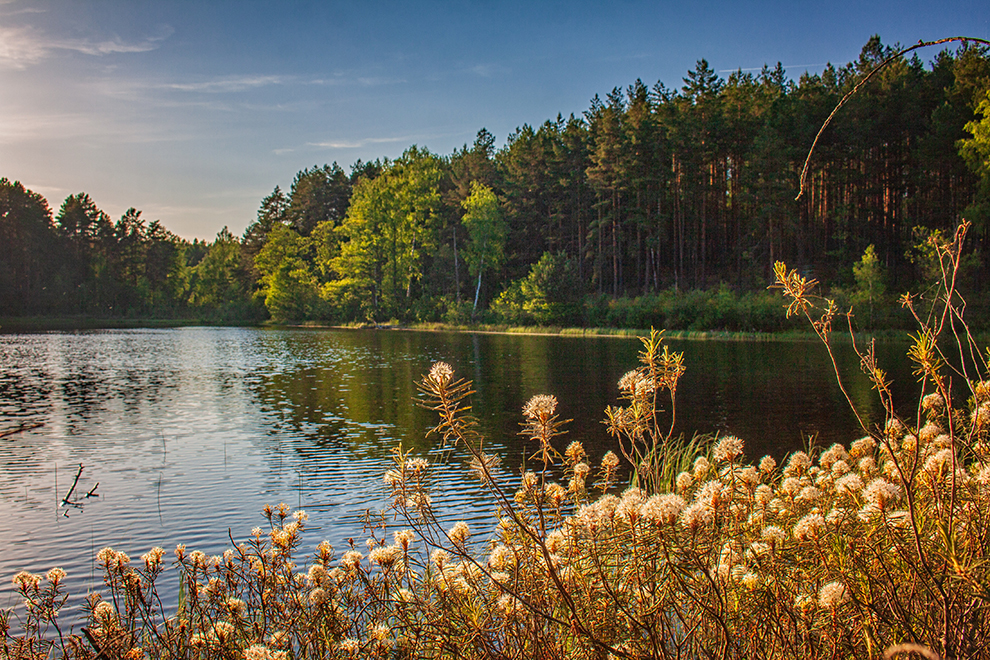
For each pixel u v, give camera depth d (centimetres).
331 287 7306
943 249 236
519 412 1739
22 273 9100
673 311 4994
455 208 7475
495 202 6581
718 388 2095
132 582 347
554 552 255
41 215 9375
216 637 310
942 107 4825
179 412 1873
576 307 5625
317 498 1016
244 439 1496
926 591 210
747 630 232
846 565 245
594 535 245
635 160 5784
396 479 298
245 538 837
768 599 235
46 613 346
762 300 4700
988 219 3978
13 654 324
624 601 231
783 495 344
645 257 6675
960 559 206
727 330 4631
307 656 315
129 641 322
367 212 7106
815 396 1894
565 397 1980
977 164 3944
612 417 335
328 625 307
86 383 2548
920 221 5025
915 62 6028
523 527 214
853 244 5494
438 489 1007
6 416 1822
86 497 1038
